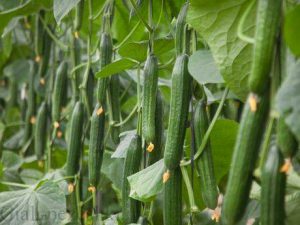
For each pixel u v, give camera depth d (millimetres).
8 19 1465
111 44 1146
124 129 1650
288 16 634
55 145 1675
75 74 1368
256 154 666
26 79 1997
